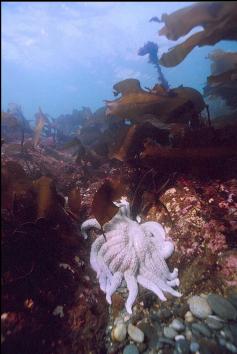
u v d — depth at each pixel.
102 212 0.85
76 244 0.92
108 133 1.59
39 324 0.69
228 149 0.98
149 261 0.86
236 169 1.04
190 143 1.02
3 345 0.62
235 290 0.80
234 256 0.83
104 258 0.87
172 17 0.81
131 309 0.78
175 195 1.01
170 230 0.95
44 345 0.69
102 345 0.76
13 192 0.77
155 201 1.03
